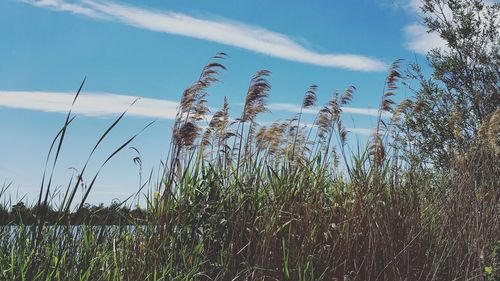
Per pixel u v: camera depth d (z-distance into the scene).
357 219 2.55
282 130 2.75
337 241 2.45
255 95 2.63
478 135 3.24
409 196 2.77
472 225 2.78
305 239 2.44
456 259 2.66
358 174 2.73
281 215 2.48
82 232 2.06
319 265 2.43
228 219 2.41
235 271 2.36
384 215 2.54
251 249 2.41
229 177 2.61
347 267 2.48
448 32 5.25
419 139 4.35
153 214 2.32
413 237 2.60
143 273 2.12
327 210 2.63
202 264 2.37
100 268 2.08
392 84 2.95
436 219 2.91
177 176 2.42
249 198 2.50
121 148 1.82
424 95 4.94
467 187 2.93
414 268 2.57
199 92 2.40
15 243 1.97
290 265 2.38
